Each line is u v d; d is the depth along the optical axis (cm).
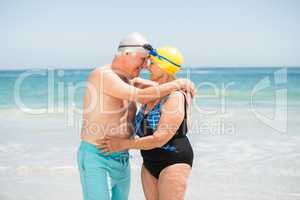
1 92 2127
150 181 416
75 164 763
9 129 1107
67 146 905
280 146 907
